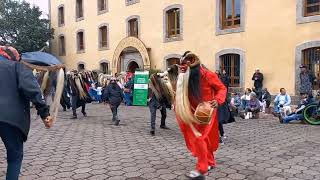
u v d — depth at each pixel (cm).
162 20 2038
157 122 1154
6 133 383
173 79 622
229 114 761
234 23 1662
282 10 1466
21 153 401
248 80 1589
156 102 914
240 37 1616
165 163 607
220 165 593
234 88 1636
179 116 489
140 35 2209
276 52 1490
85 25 2772
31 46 3058
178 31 1964
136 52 2220
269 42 1512
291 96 1439
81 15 2862
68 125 1094
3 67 388
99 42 2619
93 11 2672
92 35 2697
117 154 679
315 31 1370
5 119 373
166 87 902
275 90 1496
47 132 954
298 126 1080
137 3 2227
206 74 491
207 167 480
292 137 875
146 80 1786
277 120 1233
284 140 833
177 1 1930
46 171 564
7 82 385
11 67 389
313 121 1117
